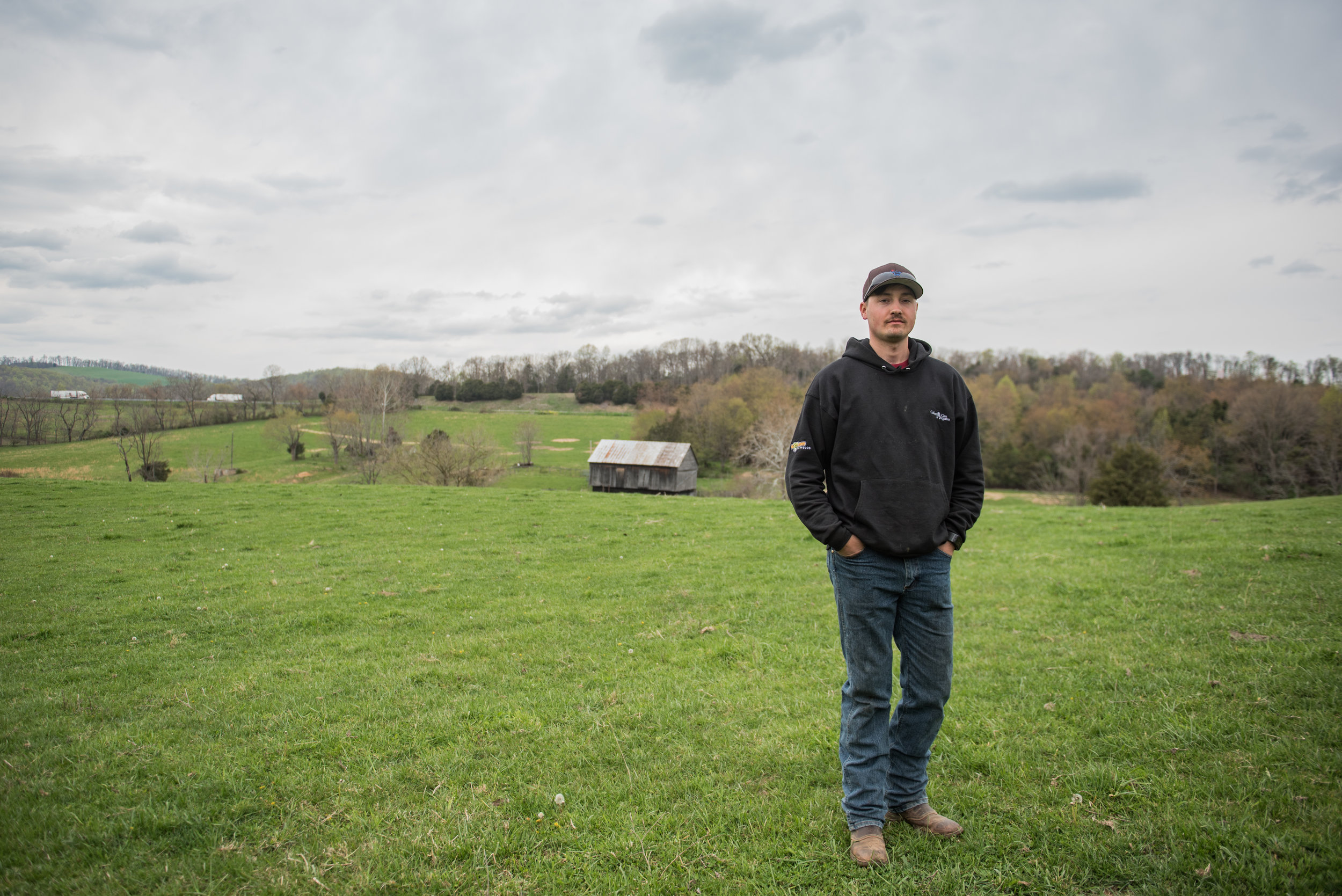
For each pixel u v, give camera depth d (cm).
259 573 1191
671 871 346
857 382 358
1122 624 748
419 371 13975
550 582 1116
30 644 807
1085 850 340
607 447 6475
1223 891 305
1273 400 6047
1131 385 9412
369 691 625
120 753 487
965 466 367
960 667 643
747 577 1112
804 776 439
